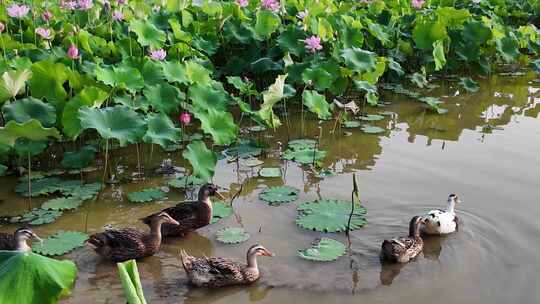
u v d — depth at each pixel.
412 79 8.21
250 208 5.65
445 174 6.12
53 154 6.46
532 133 7.09
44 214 5.52
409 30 9.27
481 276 4.84
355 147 6.71
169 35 7.80
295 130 7.11
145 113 6.79
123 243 5.02
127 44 7.50
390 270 4.92
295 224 5.42
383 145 6.76
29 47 7.09
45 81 6.17
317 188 5.93
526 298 4.64
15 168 6.18
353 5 9.96
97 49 7.40
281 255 5.07
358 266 4.96
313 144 6.75
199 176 5.75
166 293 4.76
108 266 4.98
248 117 7.45
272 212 5.59
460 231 5.30
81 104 5.92
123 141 5.73
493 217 5.45
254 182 6.06
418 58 9.06
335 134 7.02
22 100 5.94
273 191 5.84
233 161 6.44
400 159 6.44
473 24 8.86
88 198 5.74
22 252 3.96
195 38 8.03
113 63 7.46
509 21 12.05
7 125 5.34
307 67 7.52
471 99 8.19
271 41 8.33
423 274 4.88
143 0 8.77
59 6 8.60
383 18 9.21
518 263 4.96
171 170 6.24
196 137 6.86
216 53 8.53
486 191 5.82
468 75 9.22
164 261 5.08
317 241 5.21
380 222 5.42
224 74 8.23
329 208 5.57
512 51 9.12
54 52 7.11
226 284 4.79
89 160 6.10
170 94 6.61
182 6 8.52
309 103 6.75
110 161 6.38
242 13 8.40
